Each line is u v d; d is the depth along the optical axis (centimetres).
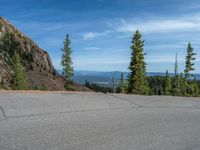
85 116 834
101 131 679
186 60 6325
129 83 5309
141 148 566
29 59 10675
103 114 877
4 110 847
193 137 663
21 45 10938
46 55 11662
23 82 6412
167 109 1038
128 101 1150
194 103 1208
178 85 6425
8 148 532
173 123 808
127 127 732
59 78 10638
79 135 636
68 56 7494
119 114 893
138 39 5244
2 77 7488
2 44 10031
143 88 5194
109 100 1142
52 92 1239
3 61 8700
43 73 10238
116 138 628
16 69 6450
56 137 612
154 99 1245
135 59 5234
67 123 739
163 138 646
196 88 6419
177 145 596
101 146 568
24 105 931
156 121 823
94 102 1070
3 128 663
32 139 591
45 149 535
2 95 1088
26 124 709
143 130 710
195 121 847
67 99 1092
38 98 1071
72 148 548
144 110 991
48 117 794
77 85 7881
